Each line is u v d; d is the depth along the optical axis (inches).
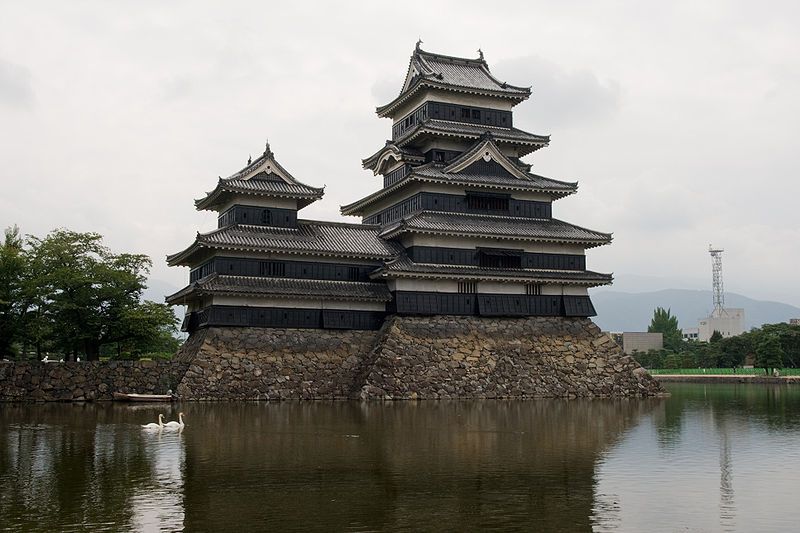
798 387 4045.3
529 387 2755.9
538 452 1315.2
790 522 844.0
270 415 1964.8
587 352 2955.2
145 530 797.2
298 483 1035.3
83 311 2610.7
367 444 1400.1
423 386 2625.5
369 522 832.3
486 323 2893.7
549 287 3036.4
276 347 2650.1
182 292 2783.0
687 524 834.8
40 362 2420.0
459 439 1478.8
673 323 7593.5
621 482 1057.5
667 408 2330.2
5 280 2475.4
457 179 2940.5
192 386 2459.4
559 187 3120.1
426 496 959.6
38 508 889.5
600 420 1879.9
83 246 2672.2
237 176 2780.5
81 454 1273.4
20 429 1622.8
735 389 3809.1
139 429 1621.6
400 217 3137.3
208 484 1025.5
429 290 2847.0
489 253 2957.7
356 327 2824.8
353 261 2883.9
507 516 863.1
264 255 2736.2
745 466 1191.6
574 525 828.0
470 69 3353.8
